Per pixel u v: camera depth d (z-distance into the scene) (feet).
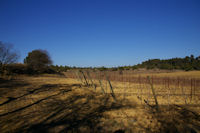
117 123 16.31
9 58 89.45
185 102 26.73
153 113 20.16
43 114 19.30
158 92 38.70
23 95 31.58
